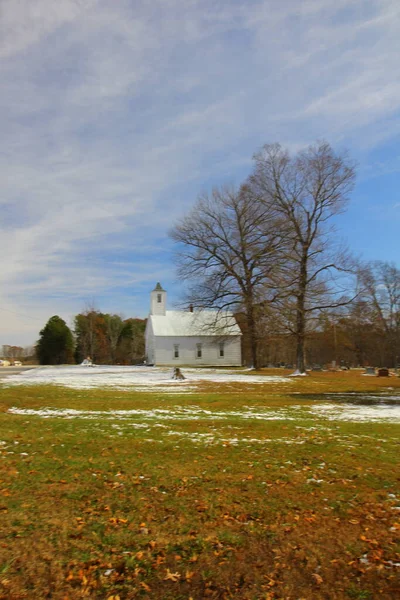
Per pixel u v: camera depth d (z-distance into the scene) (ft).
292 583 14.19
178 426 37.81
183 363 206.18
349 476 23.98
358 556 15.56
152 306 219.61
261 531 17.47
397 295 203.10
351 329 215.92
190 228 138.62
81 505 19.81
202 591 13.91
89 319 281.33
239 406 52.60
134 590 13.92
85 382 88.02
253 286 133.08
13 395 61.11
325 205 116.88
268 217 130.41
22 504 19.72
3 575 14.38
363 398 63.36
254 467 25.58
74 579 14.33
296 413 47.34
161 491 21.66
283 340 130.11
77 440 31.76
